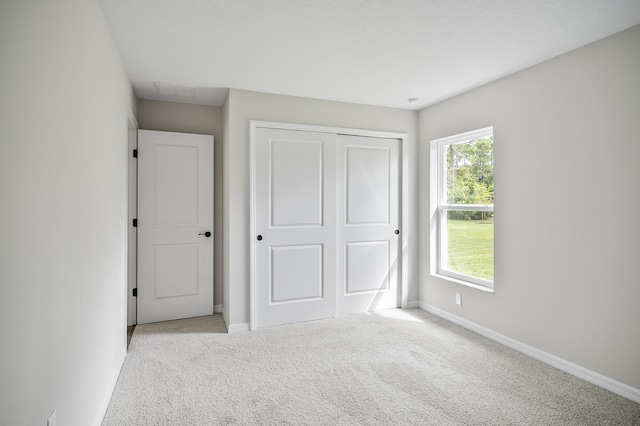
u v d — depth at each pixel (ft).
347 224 12.39
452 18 6.63
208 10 6.36
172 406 6.77
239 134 10.77
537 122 8.79
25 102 3.40
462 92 11.05
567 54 8.10
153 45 7.76
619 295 7.17
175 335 10.43
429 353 9.20
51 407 4.03
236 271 10.82
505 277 9.71
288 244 11.44
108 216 6.90
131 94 10.13
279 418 6.42
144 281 11.46
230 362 8.66
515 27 6.96
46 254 3.89
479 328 10.56
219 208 12.65
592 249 7.64
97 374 6.07
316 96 11.44
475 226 11.09
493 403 6.89
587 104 7.69
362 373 8.12
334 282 12.08
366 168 12.58
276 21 6.77
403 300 13.07
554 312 8.44
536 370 8.26
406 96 11.44
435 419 6.39
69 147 4.60
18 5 3.25
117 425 6.18
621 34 7.09
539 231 8.78
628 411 6.62
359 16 6.57
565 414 6.54
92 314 5.72
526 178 9.09
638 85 6.83
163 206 11.65
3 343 3.01
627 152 7.01
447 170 12.30
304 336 10.37
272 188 11.23
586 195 7.73
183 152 11.88
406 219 13.01
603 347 7.45
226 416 6.47
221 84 10.32
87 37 5.39
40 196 3.74
